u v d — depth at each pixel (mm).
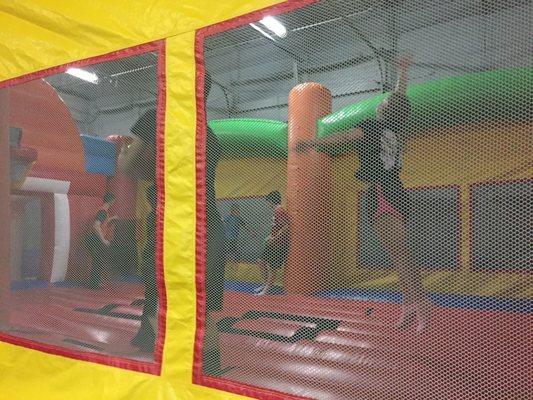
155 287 1491
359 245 1171
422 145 1042
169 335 1365
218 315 1353
